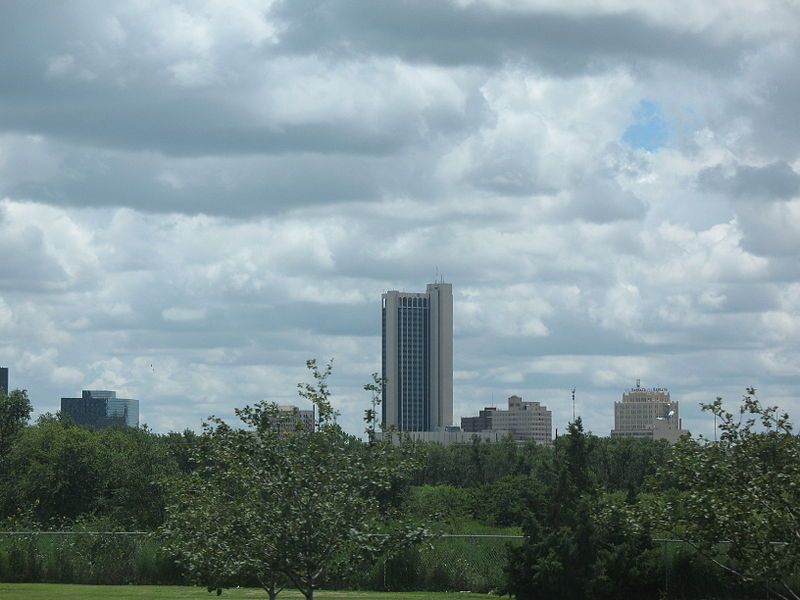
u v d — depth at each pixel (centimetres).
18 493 8381
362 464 2441
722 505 2450
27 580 4584
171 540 2644
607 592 3475
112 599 3800
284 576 2630
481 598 3938
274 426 2509
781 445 2508
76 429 9806
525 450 12988
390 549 2461
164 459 7200
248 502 2419
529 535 3591
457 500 6362
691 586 3616
